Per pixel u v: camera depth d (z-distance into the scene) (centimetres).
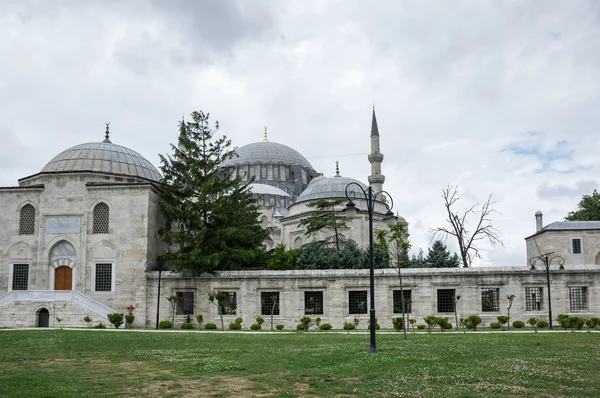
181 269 4962
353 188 7650
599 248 7106
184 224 5281
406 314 4706
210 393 1475
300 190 10812
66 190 5309
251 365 1986
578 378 1656
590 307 4719
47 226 5259
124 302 5025
